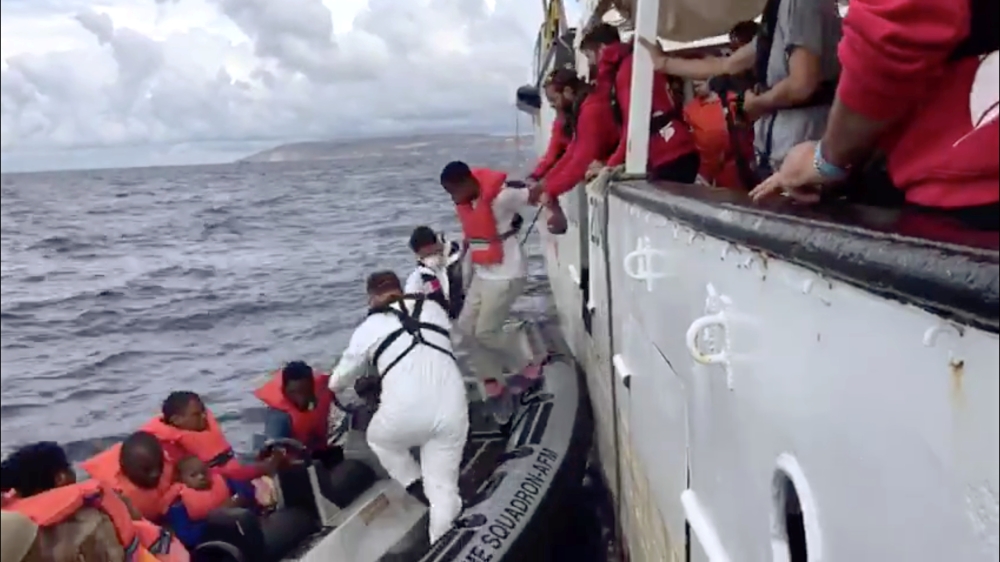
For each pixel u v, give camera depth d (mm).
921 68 1496
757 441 2211
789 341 1881
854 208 1818
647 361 3797
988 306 1073
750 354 2166
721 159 4410
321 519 4699
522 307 8312
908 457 1386
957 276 1131
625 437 4656
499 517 4746
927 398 1303
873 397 1486
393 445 4832
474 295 6090
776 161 2791
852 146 1783
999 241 1214
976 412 1175
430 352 4805
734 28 4359
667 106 4508
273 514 4598
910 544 1417
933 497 1322
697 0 4488
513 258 6125
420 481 4938
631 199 3869
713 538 2758
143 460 4074
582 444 5789
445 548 4512
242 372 6934
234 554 4117
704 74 3666
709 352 2633
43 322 5008
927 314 1271
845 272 1471
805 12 2439
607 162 5043
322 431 5316
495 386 6105
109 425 4855
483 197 5988
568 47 7359
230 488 4605
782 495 2111
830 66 2451
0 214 2420
